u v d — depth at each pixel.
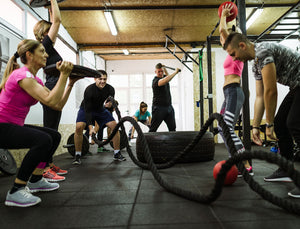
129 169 2.90
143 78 11.04
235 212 1.34
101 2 5.20
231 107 2.20
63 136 5.58
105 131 9.60
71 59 7.24
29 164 1.53
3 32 3.37
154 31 6.76
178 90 11.11
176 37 7.22
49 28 2.50
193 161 3.28
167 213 1.35
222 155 4.22
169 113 4.09
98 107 3.52
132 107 11.03
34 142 1.53
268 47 1.65
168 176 2.41
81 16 5.82
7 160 2.75
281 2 5.16
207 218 1.26
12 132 1.53
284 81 1.71
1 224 1.25
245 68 2.59
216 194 1.36
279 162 1.01
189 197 1.57
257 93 1.97
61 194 1.81
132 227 1.17
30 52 1.63
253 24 6.35
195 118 8.12
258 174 2.36
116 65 11.04
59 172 2.60
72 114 6.33
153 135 3.27
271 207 1.41
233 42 1.80
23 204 1.52
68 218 1.32
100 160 3.83
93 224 1.23
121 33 6.86
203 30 6.73
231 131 2.15
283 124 1.87
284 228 1.12
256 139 1.98
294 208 1.18
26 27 4.04
